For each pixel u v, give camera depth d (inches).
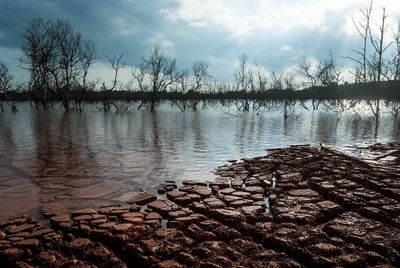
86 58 1519.4
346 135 693.9
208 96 2415.1
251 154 467.8
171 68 1662.2
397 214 223.6
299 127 854.5
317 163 392.2
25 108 1814.7
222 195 272.5
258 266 157.3
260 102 1911.9
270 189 287.6
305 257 165.8
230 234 193.3
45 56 1413.6
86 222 212.4
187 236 194.2
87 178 330.0
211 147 526.6
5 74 1643.7
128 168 374.6
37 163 400.2
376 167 365.4
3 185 304.5
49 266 158.9
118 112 1496.1
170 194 273.4
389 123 976.9
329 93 1774.1
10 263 164.6
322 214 226.1
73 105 1772.9
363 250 170.9
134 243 183.2
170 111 1632.6
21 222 214.4
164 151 486.6
